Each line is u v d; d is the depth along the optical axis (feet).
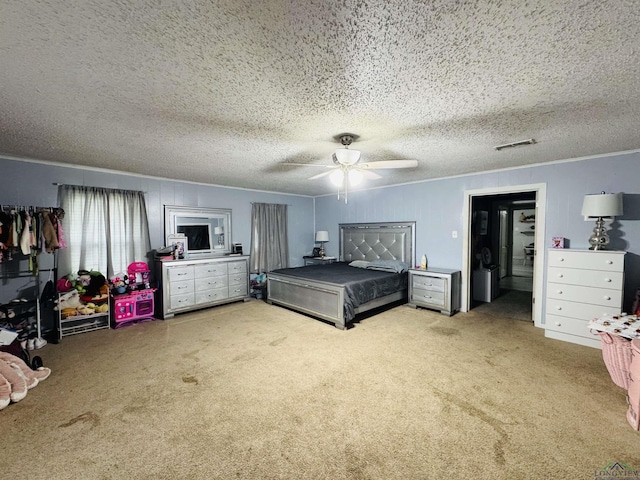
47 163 12.19
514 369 8.89
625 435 6.03
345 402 7.29
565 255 11.05
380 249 19.16
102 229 13.58
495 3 3.67
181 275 14.80
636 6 3.65
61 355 10.13
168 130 8.34
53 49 4.55
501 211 23.80
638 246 10.64
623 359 7.21
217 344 11.03
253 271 19.85
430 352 10.17
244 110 6.99
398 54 4.78
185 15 3.83
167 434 6.18
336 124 7.95
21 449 5.74
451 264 15.84
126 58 4.83
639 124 8.01
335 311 12.92
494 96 6.33
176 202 16.39
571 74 5.42
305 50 4.65
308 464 5.39
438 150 10.65
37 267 11.56
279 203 21.49
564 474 5.10
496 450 5.68
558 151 10.84
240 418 6.70
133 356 10.02
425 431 6.23
